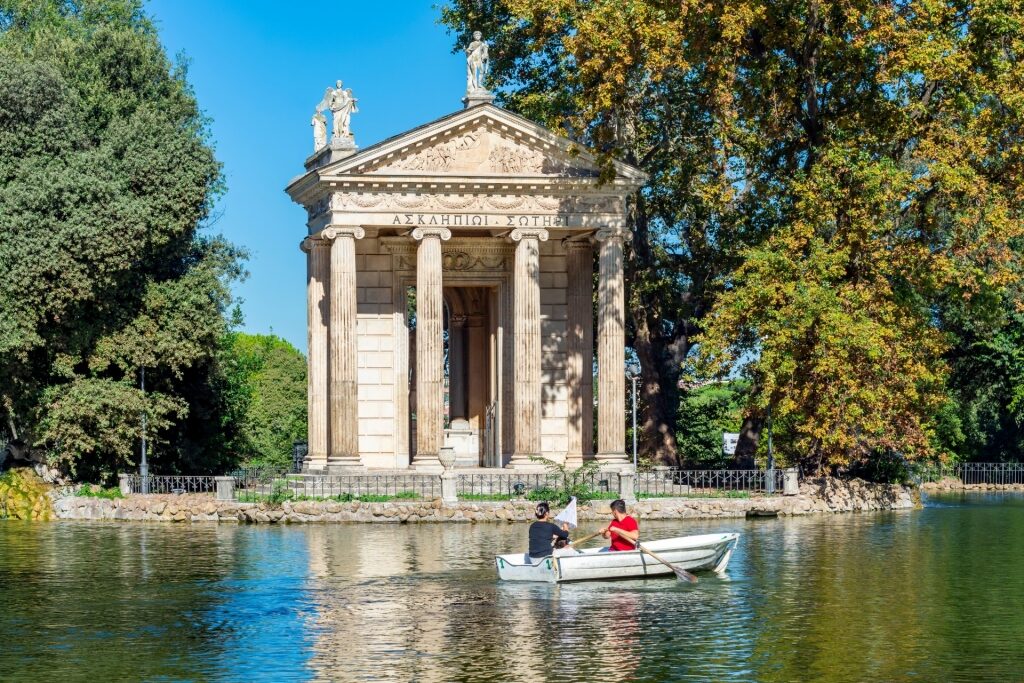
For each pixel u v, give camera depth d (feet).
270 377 486.79
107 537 216.13
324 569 170.81
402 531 217.97
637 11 248.11
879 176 247.50
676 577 162.81
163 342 285.02
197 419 321.52
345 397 271.08
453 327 310.04
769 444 261.85
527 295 273.13
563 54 308.60
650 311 328.90
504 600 147.43
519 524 229.04
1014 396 346.74
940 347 260.42
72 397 274.77
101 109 305.32
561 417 288.10
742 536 208.13
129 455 290.56
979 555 183.42
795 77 265.54
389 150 267.80
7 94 278.05
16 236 266.36
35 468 283.18
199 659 119.85
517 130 272.10
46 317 276.21
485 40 332.60
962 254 249.14
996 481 375.86
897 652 120.26
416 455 270.67
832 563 175.22
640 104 295.89
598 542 200.23
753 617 136.56
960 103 248.52
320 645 124.77
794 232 257.96
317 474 269.85
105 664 118.52
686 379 313.53
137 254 279.08
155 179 285.84
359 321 285.23
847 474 284.41
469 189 271.49
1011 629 130.00
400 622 135.23
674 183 305.94
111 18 353.51
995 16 242.58
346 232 269.44
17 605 147.64
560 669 114.32
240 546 197.98
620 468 272.51
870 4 249.75
